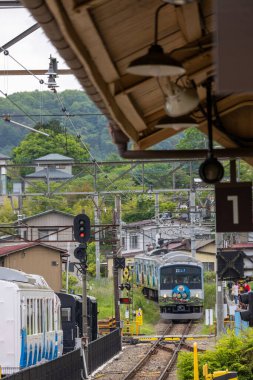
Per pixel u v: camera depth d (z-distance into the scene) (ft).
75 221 143.13
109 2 33.76
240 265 149.48
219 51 28.17
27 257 220.84
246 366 103.35
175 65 35.27
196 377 96.43
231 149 53.98
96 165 169.68
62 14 30.66
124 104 44.70
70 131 652.48
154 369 161.48
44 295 131.23
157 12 35.83
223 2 28.22
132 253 397.60
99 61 37.65
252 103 52.75
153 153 54.60
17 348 113.09
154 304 302.66
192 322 280.31
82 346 135.33
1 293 113.70
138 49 41.60
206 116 50.31
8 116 149.69
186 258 272.92
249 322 77.25
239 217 53.62
